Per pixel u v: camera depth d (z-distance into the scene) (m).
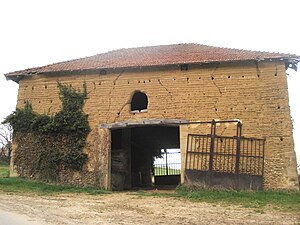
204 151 14.81
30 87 17.48
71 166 16.03
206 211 10.20
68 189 15.10
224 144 14.71
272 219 9.00
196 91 15.55
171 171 26.86
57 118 16.56
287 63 15.23
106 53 20.56
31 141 16.75
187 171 14.82
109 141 16.08
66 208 10.41
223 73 15.48
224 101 15.20
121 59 18.00
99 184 15.70
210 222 8.62
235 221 8.76
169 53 18.27
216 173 14.47
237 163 14.36
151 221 8.66
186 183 14.71
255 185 14.09
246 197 12.63
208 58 15.86
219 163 14.55
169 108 15.65
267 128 14.60
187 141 15.11
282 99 14.71
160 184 24.64
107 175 15.74
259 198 12.37
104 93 16.53
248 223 8.53
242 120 14.84
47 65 18.59
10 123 17.19
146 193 14.77
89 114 16.50
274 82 14.93
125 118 16.05
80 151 16.12
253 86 15.08
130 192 15.30
